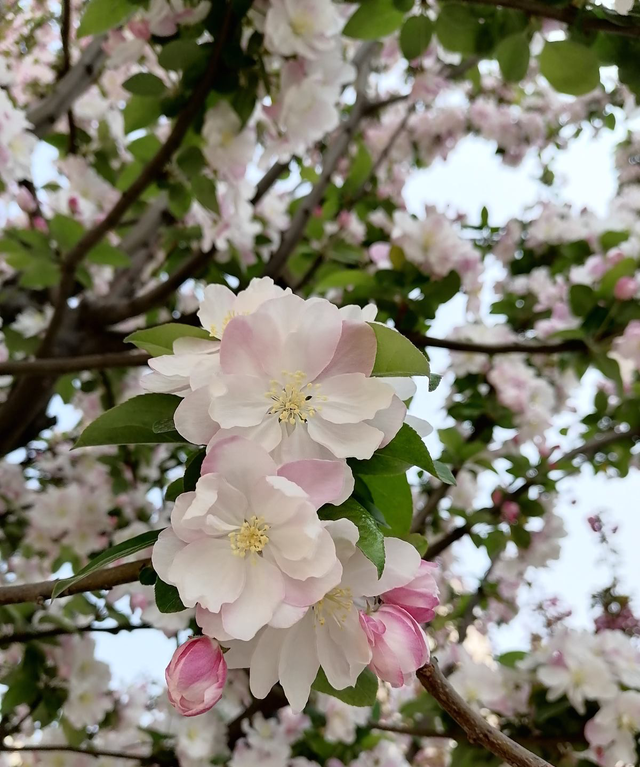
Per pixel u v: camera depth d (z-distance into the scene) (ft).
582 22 1.18
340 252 2.10
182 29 1.23
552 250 2.70
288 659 0.59
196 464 0.61
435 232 1.67
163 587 0.59
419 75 2.24
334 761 1.91
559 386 2.58
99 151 1.92
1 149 1.37
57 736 1.78
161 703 1.87
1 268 2.27
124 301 1.93
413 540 0.69
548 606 2.78
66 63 1.76
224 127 1.30
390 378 0.68
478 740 0.64
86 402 2.42
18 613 1.45
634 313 1.68
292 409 0.60
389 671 0.58
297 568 0.55
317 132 1.36
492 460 2.00
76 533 2.06
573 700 1.44
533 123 3.08
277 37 1.19
